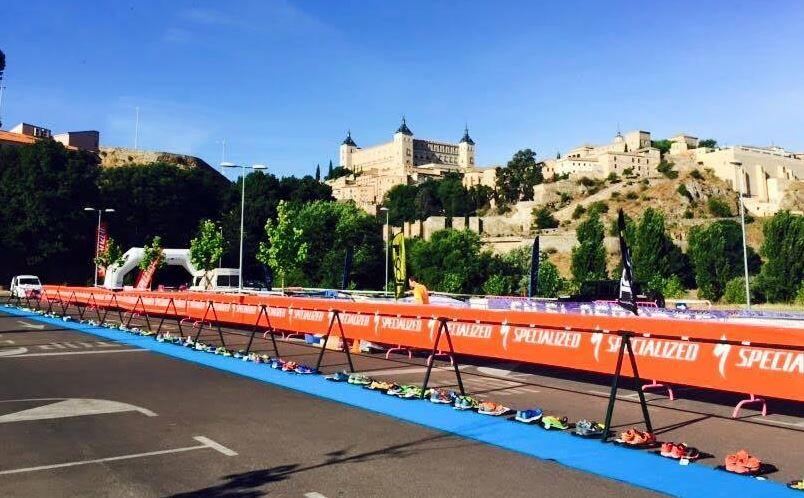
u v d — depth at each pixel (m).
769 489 5.97
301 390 11.21
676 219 123.44
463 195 152.25
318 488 5.88
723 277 66.19
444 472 6.41
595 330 8.67
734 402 10.55
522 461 6.86
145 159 144.38
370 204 157.88
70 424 8.50
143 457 6.91
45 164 84.19
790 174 147.50
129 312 29.27
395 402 10.14
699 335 8.12
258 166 40.50
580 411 9.71
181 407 9.69
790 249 56.12
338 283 66.88
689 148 179.75
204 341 19.44
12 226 80.12
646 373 9.84
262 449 7.26
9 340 19.62
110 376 12.76
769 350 8.41
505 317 10.41
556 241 106.25
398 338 14.32
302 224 71.75
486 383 12.26
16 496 5.61
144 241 97.62
